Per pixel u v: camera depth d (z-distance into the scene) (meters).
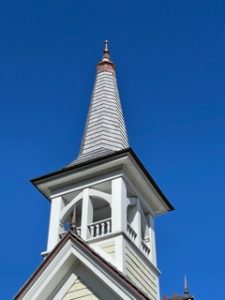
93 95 28.48
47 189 23.72
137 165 22.80
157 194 24.31
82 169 23.03
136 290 16.97
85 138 26.16
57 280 18.56
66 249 18.48
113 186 22.48
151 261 22.81
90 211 22.34
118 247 20.70
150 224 24.16
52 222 22.53
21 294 18.00
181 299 20.03
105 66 30.19
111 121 26.69
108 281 17.52
